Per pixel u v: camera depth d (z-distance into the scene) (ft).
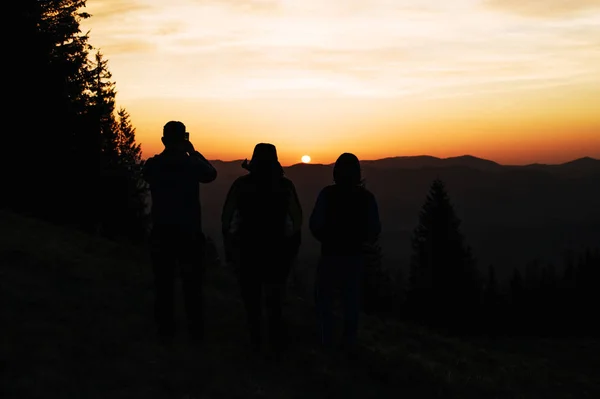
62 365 18.21
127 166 139.44
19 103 84.48
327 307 25.43
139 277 33.88
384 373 23.89
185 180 21.57
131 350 20.83
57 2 90.38
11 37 83.82
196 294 22.91
